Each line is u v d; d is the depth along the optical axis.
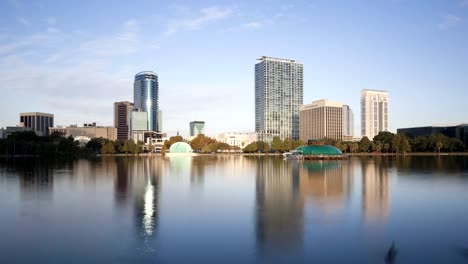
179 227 37.81
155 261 28.28
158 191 63.59
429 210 46.00
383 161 158.88
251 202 51.78
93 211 45.69
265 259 28.58
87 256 29.36
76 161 170.12
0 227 38.06
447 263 27.88
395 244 32.19
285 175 92.62
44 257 29.19
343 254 29.67
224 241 33.03
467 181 76.38
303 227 37.72
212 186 70.44
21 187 68.56
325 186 69.00
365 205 49.12
